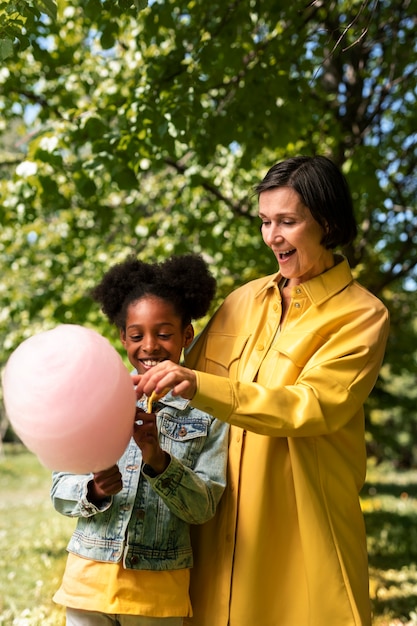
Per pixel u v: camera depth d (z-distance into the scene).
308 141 5.73
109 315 2.56
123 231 7.27
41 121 5.97
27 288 7.39
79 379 1.73
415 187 6.71
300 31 4.43
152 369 2.01
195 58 4.26
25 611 4.80
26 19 3.05
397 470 20.77
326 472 2.26
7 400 1.77
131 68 5.61
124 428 1.82
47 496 12.07
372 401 9.91
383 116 6.59
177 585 2.23
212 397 2.01
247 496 2.28
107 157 4.20
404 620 5.06
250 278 6.30
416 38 5.37
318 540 2.20
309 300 2.35
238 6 4.27
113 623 2.22
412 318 9.00
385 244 7.24
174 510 2.18
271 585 2.25
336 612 2.17
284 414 2.07
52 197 5.51
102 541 2.22
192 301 2.46
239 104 4.37
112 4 3.70
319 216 2.26
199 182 5.46
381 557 7.32
